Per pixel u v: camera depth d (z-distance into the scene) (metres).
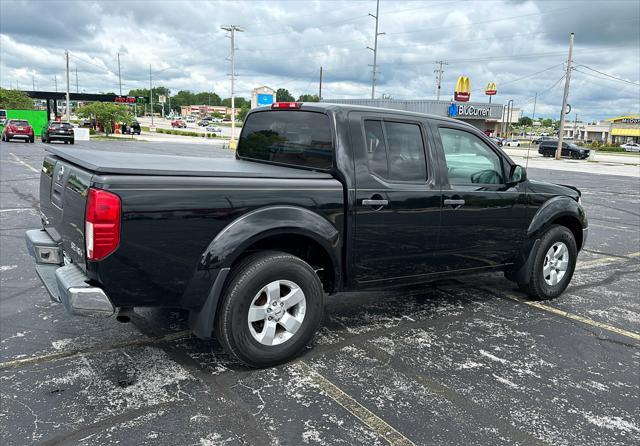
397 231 4.11
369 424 3.00
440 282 6.00
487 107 62.38
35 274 5.73
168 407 3.11
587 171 29.55
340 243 3.83
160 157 4.31
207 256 3.26
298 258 3.65
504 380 3.61
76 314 3.00
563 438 2.94
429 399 3.30
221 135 75.62
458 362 3.87
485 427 3.01
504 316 4.91
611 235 9.62
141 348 3.92
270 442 2.79
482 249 4.75
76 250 3.24
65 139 35.25
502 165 4.88
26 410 3.03
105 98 69.19
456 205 4.42
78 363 3.65
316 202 3.68
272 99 41.22
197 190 3.22
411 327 4.54
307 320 3.73
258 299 3.57
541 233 5.20
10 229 8.01
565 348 4.21
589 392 3.48
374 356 3.91
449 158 4.46
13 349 3.85
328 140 3.90
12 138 35.41
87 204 2.97
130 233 3.02
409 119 4.24
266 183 3.48
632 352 4.18
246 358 3.50
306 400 3.24
